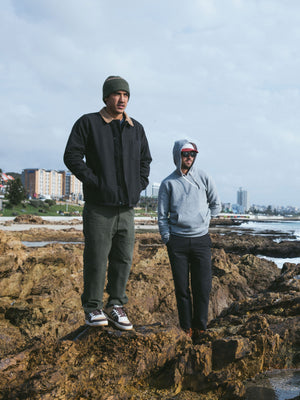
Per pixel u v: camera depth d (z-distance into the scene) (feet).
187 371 8.64
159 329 9.55
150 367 8.70
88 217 9.08
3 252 25.35
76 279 24.21
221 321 14.48
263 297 15.35
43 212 310.45
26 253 26.96
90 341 9.10
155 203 539.70
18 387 7.53
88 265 9.15
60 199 481.46
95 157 9.01
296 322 11.63
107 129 9.13
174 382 8.41
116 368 8.41
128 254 9.52
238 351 8.92
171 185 11.72
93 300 9.20
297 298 14.25
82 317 19.42
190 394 8.34
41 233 128.88
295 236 157.99
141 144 9.77
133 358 8.60
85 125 9.04
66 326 17.58
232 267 30.63
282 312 13.92
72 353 8.71
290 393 8.62
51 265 24.79
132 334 8.98
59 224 198.90
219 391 8.38
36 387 7.38
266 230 218.59
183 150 11.51
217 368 8.91
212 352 9.04
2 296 21.40
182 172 11.79
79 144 8.96
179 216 11.39
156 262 33.83
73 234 130.21
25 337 17.01
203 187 11.74
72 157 8.84
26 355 8.83
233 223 337.52
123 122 9.28
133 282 24.13
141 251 38.09
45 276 23.65
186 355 8.82
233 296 27.45
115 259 9.61
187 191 11.56
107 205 8.90
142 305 21.91
